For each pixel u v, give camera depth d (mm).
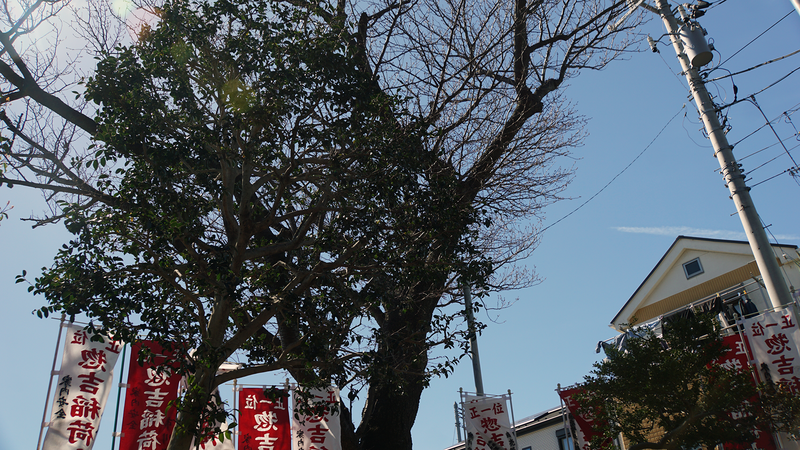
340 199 8719
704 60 11883
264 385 11297
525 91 13172
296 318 8320
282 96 8258
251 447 10812
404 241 8930
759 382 9055
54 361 9367
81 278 7484
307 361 8523
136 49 8242
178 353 8070
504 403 12211
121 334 7855
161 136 7922
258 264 10320
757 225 10617
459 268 9070
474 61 12539
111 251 8234
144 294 7984
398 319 11586
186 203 7723
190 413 7582
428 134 9141
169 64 8094
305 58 8375
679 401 8617
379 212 8625
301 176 8766
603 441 9195
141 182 7727
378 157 8648
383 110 8844
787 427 8242
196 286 9227
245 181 8547
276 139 8477
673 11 12969
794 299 10109
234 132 8422
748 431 8289
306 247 10375
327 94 8492
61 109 9492
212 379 8023
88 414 9281
